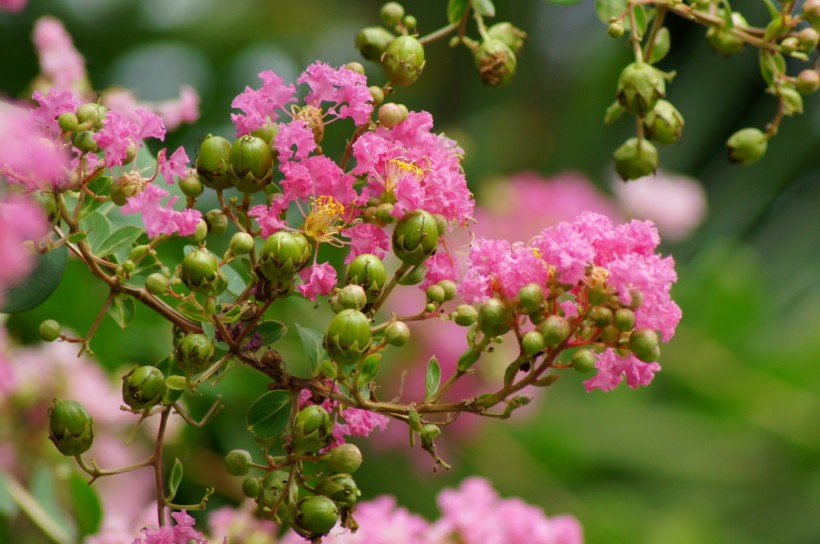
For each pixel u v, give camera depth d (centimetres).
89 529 93
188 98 93
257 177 78
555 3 85
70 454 78
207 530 94
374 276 78
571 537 95
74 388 98
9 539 96
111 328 100
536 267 77
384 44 85
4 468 94
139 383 77
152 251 79
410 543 93
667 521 145
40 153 74
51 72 93
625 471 154
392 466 138
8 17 155
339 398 78
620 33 84
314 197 78
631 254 77
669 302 77
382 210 78
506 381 78
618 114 85
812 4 85
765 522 153
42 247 78
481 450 143
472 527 94
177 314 79
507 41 86
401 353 135
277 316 100
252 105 79
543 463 150
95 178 78
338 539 92
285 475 78
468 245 80
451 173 79
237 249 78
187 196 78
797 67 156
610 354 78
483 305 78
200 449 100
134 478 100
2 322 97
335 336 76
